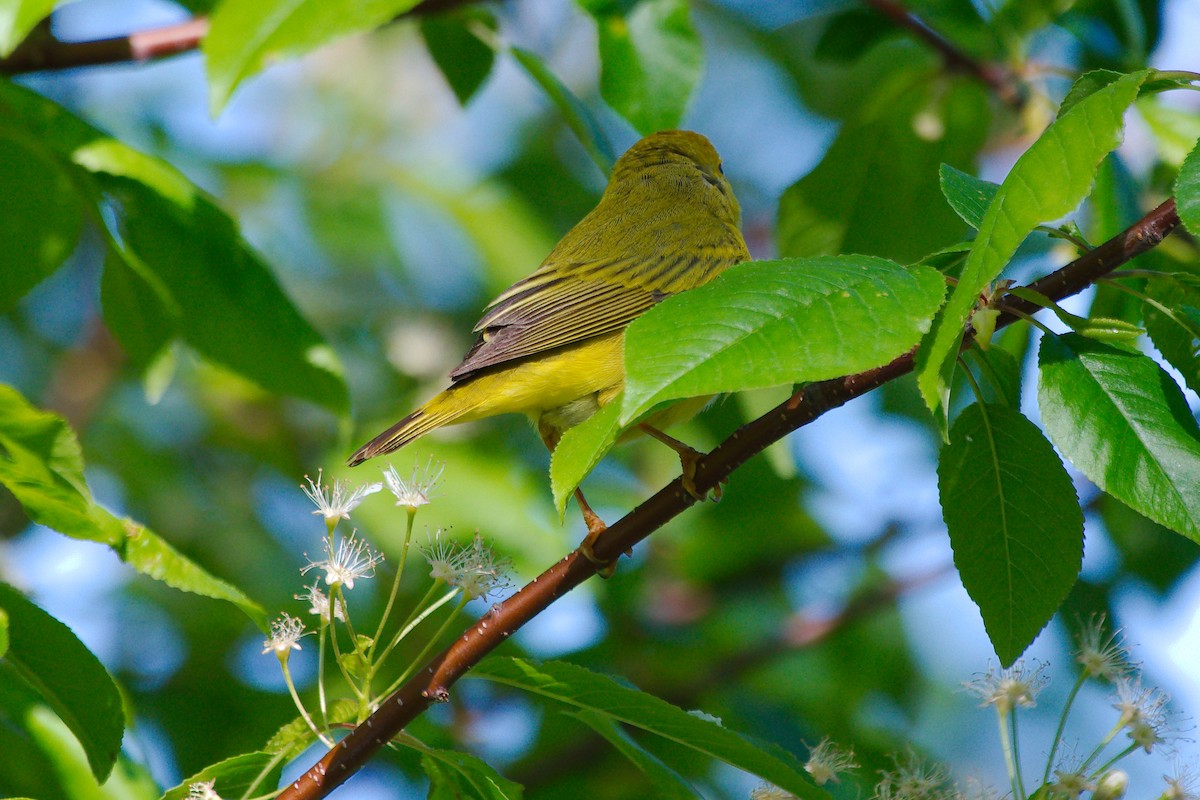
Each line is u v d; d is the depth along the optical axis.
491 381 9.13
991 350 6.16
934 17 12.12
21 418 6.13
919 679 13.07
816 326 4.64
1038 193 4.77
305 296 15.12
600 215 10.82
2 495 12.08
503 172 15.64
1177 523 5.38
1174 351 5.99
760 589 13.41
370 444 8.88
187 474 13.70
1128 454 5.52
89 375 14.14
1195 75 5.03
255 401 14.02
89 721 6.44
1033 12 11.27
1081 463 5.55
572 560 6.41
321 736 6.09
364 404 14.55
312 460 14.03
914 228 10.92
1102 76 5.82
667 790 6.54
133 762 7.70
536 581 6.38
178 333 9.53
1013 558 6.00
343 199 15.54
